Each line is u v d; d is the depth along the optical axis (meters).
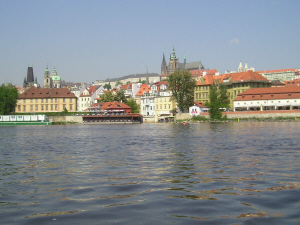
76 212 15.05
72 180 22.30
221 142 49.44
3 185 20.98
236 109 155.25
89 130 101.38
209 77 184.12
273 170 24.88
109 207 15.71
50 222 13.81
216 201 16.44
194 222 13.54
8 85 185.88
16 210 15.49
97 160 32.09
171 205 15.85
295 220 13.62
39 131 98.88
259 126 99.00
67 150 42.31
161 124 148.88
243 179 21.64
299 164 27.58
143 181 21.45
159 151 38.97
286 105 141.38
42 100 191.12
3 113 174.00
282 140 50.88
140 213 14.73
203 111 162.75
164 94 187.38
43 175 24.34
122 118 171.38
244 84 164.50
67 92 194.00
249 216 14.16
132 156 34.72
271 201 16.28
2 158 34.72
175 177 22.59
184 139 56.78
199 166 27.17
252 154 34.59
